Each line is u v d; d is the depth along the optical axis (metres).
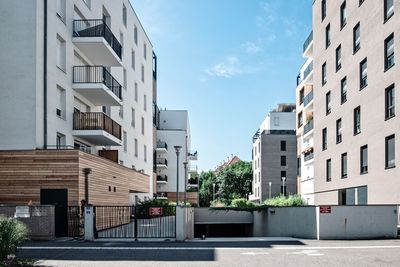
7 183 16.22
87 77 23.31
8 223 9.20
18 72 17.47
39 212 14.27
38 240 14.16
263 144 63.47
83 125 21.25
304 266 9.07
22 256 10.51
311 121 42.25
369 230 15.05
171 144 61.69
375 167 21.84
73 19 21.77
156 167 54.06
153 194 46.16
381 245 12.76
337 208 15.02
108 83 24.17
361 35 24.06
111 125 23.23
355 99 24.80
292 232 17.73
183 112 67.88
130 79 34.22
